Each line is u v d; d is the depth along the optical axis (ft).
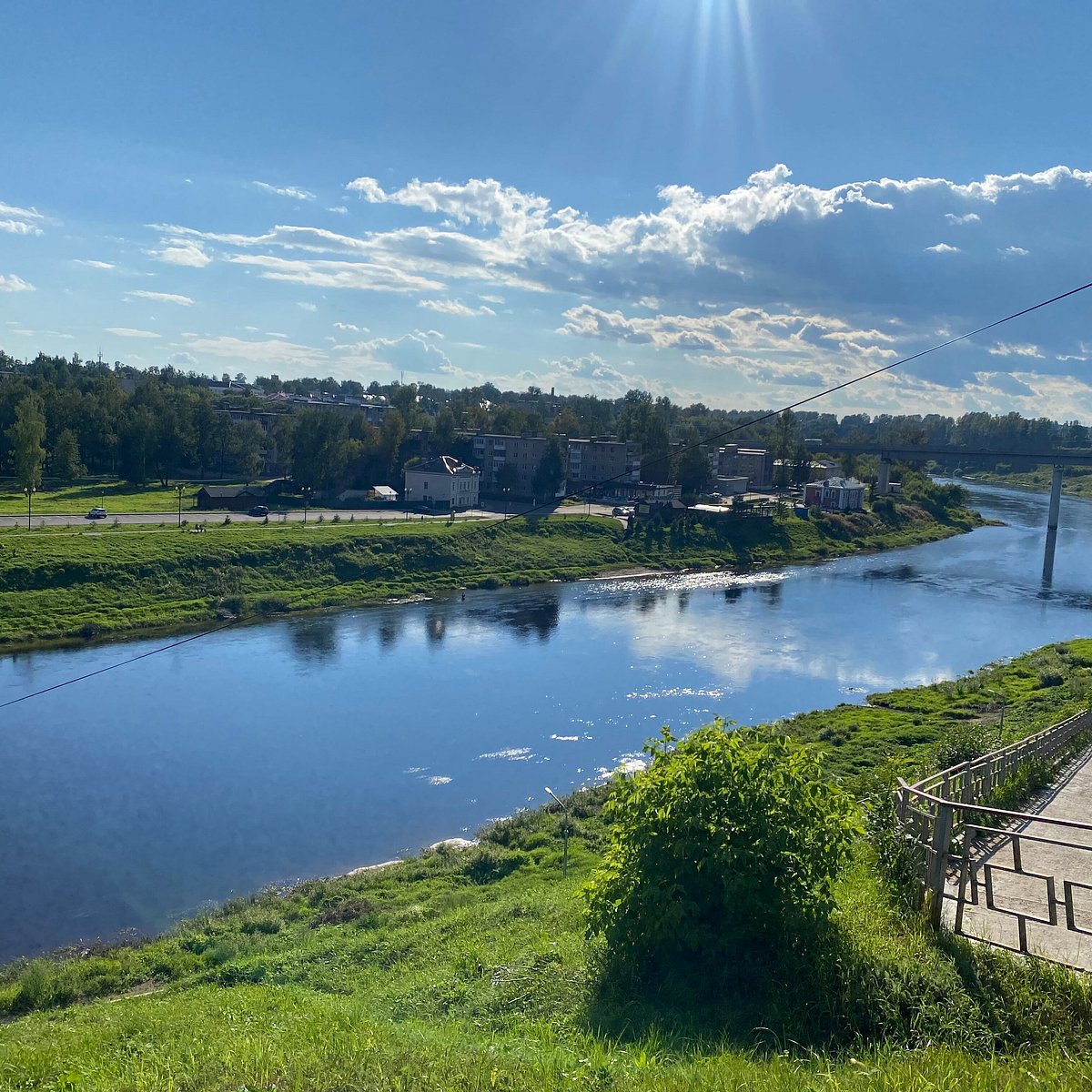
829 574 337.52
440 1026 38.34
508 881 89.66
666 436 476.13
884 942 31.12
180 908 97.19
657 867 34.37
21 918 94.53
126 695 173.68
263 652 207.21
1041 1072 23.22
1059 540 441.68
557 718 163.84
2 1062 36.91
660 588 302.45
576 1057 27.81
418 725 159.33
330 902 91.81
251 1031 38.17
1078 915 33.73
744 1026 29.76
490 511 396.78
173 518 309.01
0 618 211.41
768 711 169.48
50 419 409.28
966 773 42.93
